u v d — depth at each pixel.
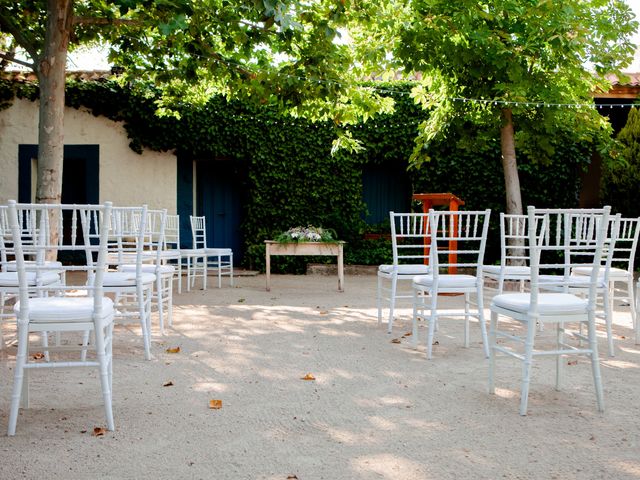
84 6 7.19
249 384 3.41
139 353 4.14
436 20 7.49
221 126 10.64
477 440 2.57
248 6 5.91
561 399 3.17
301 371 3.71
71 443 2.50
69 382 3.41
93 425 2.72
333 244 7.89
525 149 9.20
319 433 2.65
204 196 11.34
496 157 10.52
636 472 2.26
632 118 10.30
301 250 7.84
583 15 7.59
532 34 7.40
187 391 3.26
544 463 2.33
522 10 7.41
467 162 10.55
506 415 2.90
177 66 7.82
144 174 10.75
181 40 6.88
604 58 7.70
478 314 4.16
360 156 10.78
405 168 11.07
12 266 4.14
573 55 7.70
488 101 8.28
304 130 10.77
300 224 10.75
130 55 8.00
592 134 9.34
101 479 2.16
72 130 10.63
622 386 3.44
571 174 10.42
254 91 7.44
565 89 8.36
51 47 6.20
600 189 10.59
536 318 2.95
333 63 7.01
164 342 4.51
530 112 8.42
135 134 10.61
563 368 3.85
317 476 2.21
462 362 3.97
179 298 7.05
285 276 9.94
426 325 5.34
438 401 3.12
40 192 6.22
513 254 8.72
